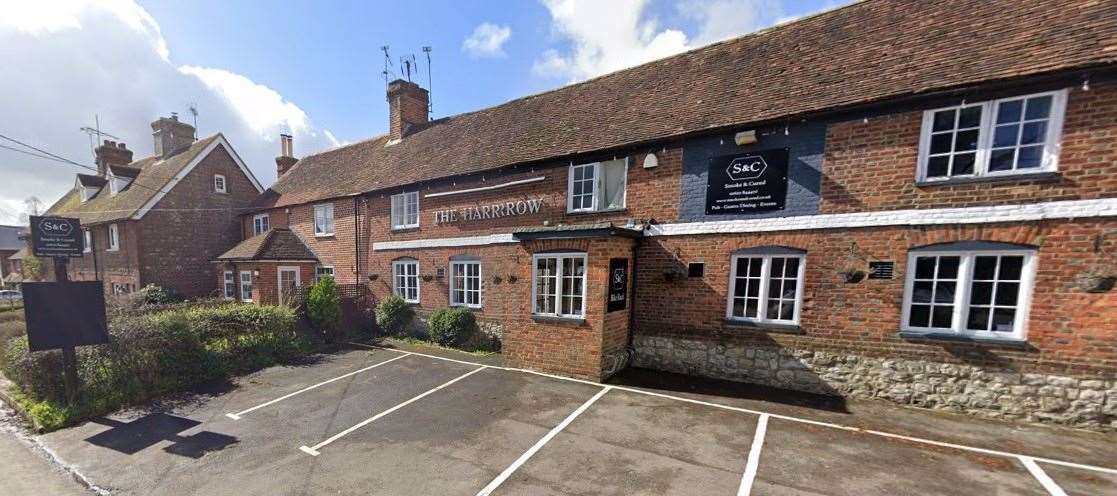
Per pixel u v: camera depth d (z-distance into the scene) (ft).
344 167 56.59
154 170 64.80
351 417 20.71
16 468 16.52
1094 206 17.38
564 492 14.03
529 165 33.83
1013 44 19.61
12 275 86.84
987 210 19.22
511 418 20.16
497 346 35.42
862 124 21.74
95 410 21.57
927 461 15.74
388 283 44.80
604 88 38.17
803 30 29.50
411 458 16.49
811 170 23.02
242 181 65.05
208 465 16.38
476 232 37.50
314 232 52.85
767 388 24.12
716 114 26.40
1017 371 19.08
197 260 59.62
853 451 16.56
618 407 21.35
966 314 20.01
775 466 15.48
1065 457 15.92
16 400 22.54
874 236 21.63
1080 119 17.54
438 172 40.11
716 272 25.85
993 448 16.67
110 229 59.00
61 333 21.31
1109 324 17.42
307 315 38.50
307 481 15.01
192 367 26.66
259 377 27.78
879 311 21.68
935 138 20.42
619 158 29.66
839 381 22.77
